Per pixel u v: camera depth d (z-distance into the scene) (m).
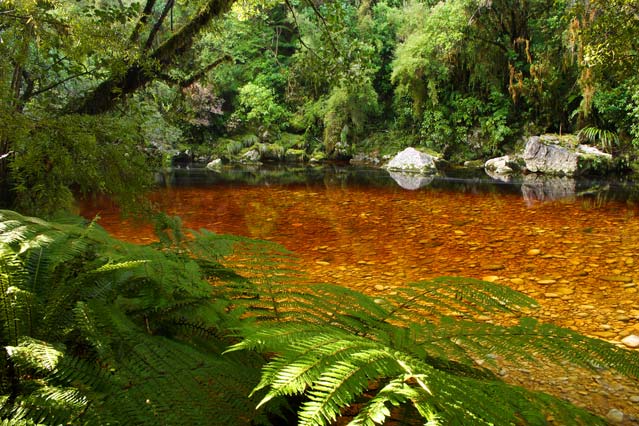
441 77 18.58
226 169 18.34
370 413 0.80
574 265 4.96
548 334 1.50
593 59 9.23
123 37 4.46
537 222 7.48
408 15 19.92
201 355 1.31
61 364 1.10
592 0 9.57
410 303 1.83
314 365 0.89
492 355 2.69
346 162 21.09
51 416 0.96
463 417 0.85
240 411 1.15
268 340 1.07
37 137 3.56
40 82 4.92
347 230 7.02
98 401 1.03
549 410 1.16
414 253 5.58
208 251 2.32
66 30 4.06
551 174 15.28
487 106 18.59
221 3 5.70
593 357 1.36
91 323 1.23
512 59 17.41
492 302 1.79
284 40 23.83
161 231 2.71
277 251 2.30
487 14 16.83
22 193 3.67
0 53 3.82
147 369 1.16
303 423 0.76
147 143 5.05
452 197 10.55
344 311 1.72
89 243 1.80
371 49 7.21
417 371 0.96
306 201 10.15
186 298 1.64
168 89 8.12
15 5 3.68
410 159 17.77
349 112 21.16
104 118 4.35
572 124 16.94
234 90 23.12
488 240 6.25
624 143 15.10
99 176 4.05
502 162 16.52
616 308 3.69
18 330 1.24
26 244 1.41
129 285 1.64
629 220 7.53
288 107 23.58
